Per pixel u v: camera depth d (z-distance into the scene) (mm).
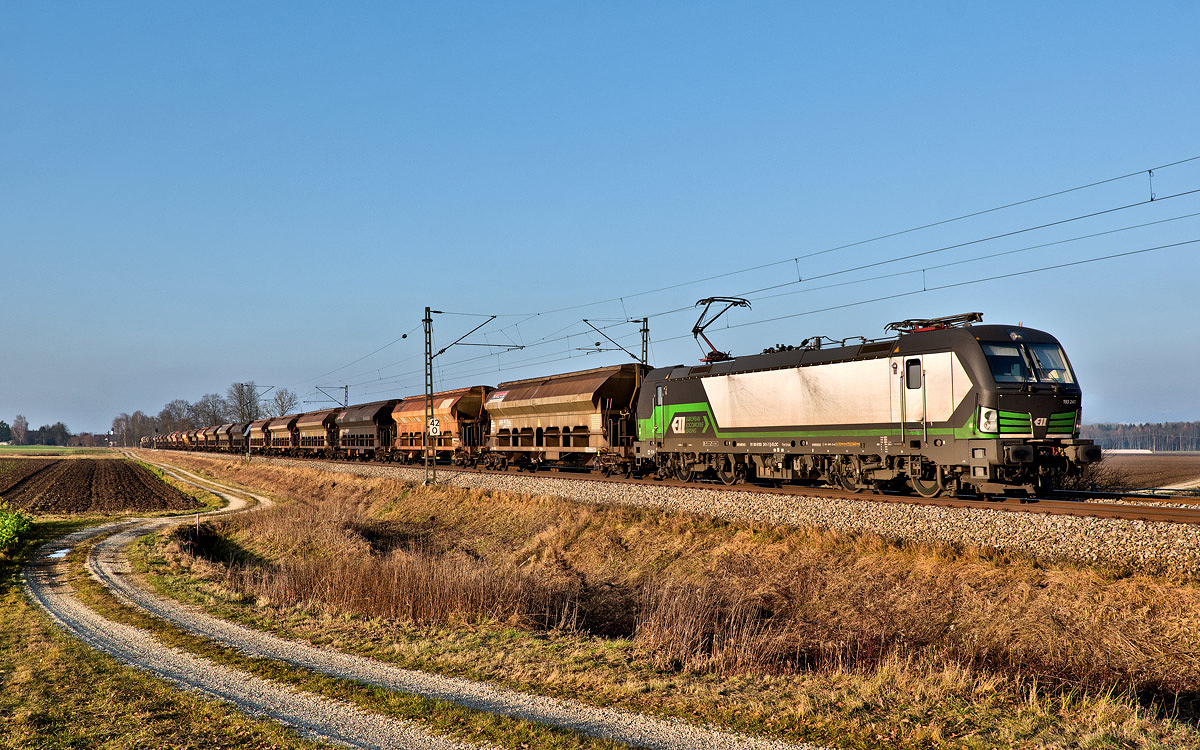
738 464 25625
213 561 29547
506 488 32906
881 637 13641
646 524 23422
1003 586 14328
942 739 8227
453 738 8883
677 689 10523
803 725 8867
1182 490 24844
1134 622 12305
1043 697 9906
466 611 16062
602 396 31734
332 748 8656
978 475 18125
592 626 16438
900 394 19828
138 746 8922
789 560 18250
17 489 68750
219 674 11992
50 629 16031
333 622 15594
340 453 65500
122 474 88750
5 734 9492
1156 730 8398
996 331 18578
